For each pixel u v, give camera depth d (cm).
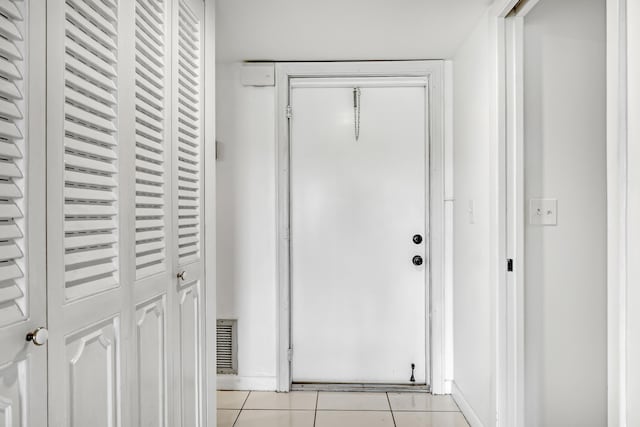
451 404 301
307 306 329
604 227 232
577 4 233
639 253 123
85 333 115
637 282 124
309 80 325
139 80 141
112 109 127
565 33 233
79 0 111
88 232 118
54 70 102
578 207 233
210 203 208
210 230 208
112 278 127
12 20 91
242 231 324
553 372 234
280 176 321
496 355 231
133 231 136
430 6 233
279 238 322
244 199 324
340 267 329
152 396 151
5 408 89
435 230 318
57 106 103
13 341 89
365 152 328
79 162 111
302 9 234
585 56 232
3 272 87
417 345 327
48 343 100
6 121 90
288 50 298
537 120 233
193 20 192
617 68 129
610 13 132
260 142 322
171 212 166
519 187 230
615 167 131
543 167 233
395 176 327
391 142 327
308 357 329
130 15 135
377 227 327
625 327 129
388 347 327
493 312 233
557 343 234
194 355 192
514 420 230
